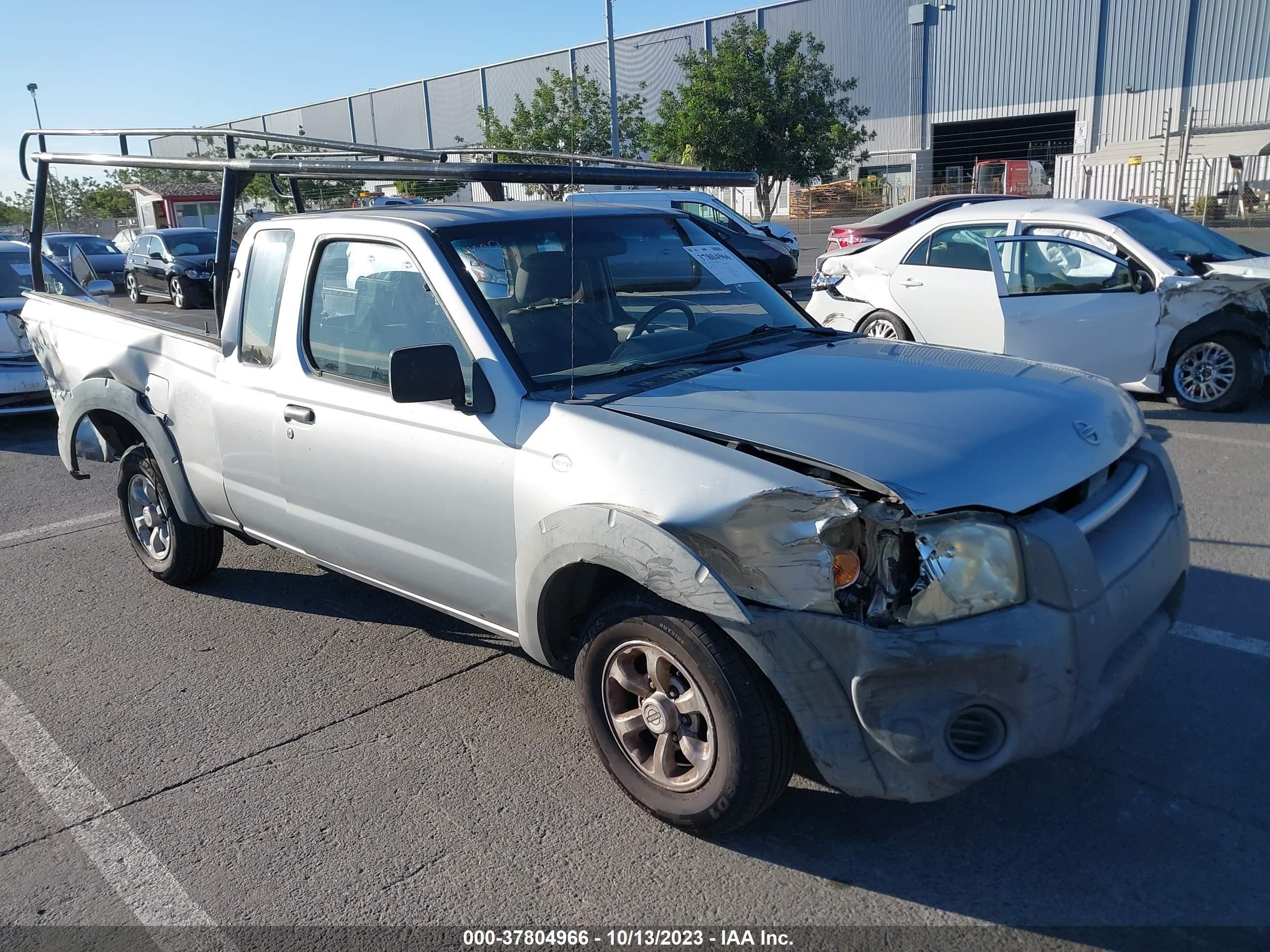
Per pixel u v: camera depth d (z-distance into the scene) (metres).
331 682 4.42
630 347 3.84
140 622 5.15
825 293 9.89
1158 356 8.18
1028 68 36.53
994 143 38.69
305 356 4.21
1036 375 3.61
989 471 2.85
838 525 2.72
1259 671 4.10
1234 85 32.88
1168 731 3.72
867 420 3.10
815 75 28.50
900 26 38.72
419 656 4.64
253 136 5.34
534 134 27.61
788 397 3.32
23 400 9.40
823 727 2.77
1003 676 2.69
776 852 3.18
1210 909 2.85
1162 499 3.43
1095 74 35.34
